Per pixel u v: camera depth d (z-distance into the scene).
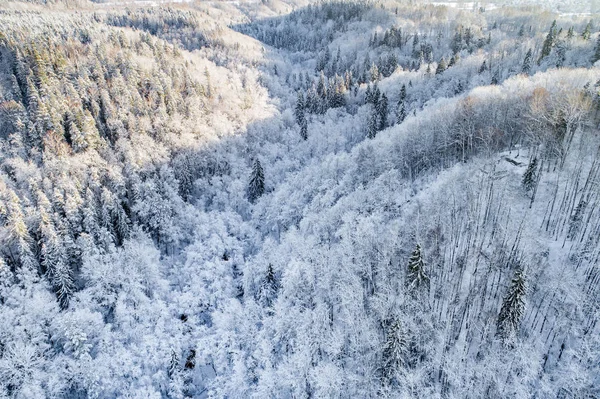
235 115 145.88
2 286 70.00
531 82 96.38
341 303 59.03
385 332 52.62
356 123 145.75
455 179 70.06
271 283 72.81
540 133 70.12
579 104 66.62
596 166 60.94
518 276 42.75
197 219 96.56
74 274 80.25
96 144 110.31
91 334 66.50
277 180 119.56
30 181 90.38
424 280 51.28
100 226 86.19
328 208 83.94
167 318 72.69
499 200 61.84
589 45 135.38
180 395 61.34
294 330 60.31
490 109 87.00
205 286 81.00
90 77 143.00
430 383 46.81
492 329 48.16
